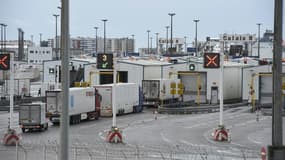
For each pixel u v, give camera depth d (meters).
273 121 13.88
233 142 52.75
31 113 62.69
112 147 47.41
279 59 13.94
